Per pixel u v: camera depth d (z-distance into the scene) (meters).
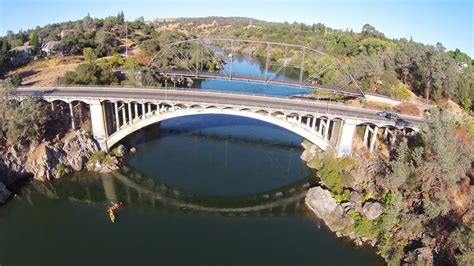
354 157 72.25
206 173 79.25
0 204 64.62
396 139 71.00
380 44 163.88
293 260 53.22
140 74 105.12
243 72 160.25
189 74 105.75
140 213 66.44
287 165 83.06
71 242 56.69
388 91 98.88
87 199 71.50
